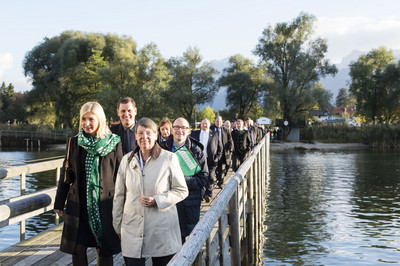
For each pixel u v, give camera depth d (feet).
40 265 15.23
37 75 218.38
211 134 28.40
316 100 183.32
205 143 28.12
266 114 192.85
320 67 187.62
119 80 173.68
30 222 41.29
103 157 13.17
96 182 13.01
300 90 189.88
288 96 183.83
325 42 186.39
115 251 13.35
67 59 201.05
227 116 215.72
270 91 198.08
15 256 16.11
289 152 155.63
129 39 218.59
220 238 15.83
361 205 55.52
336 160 121.08
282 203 57.16
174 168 12.19
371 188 69.51
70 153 13.32
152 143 12.03
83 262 13.10
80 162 13.14
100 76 172.45
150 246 11.90
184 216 16.25
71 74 196.54
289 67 186.39
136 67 171.53
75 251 12.88
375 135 179.83
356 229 42.91
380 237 39.91
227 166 38.34
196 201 16.55
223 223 17.13
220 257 15.88
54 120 229.25
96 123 13.00
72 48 205.57
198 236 9.47
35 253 16.51
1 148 178.19
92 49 190.90
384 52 237.66
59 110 205.98
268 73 193.67
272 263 32.45
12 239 35.06
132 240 11.89
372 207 54.13
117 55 180.65
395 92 207.31
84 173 13.10
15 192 60.59
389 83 217.15
